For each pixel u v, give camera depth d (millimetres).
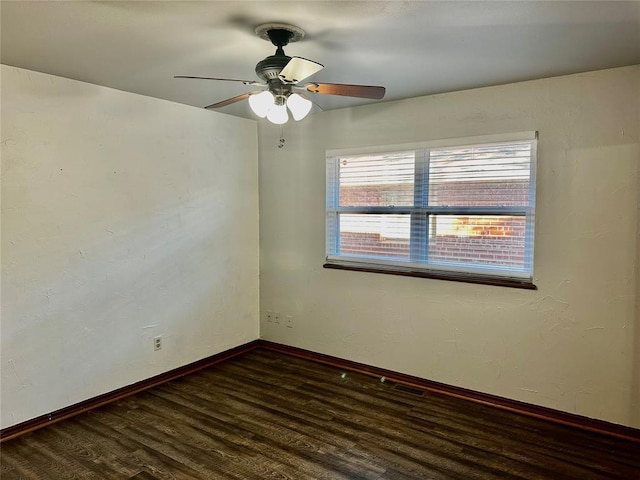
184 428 2959
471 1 1792
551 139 2947
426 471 2484
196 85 3125
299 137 4180
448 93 3324
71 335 3096
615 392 2846
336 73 2826
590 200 2846
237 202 4297
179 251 3785
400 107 3578
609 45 2320
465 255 3381
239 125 4277
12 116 2736
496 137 3148
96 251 3207
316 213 4125
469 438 2830
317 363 4176
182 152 3760
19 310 2828
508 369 3211
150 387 3605
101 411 3191
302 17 1961
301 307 4289
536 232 3035
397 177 3656
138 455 2637
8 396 2801
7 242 2754
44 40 2262
